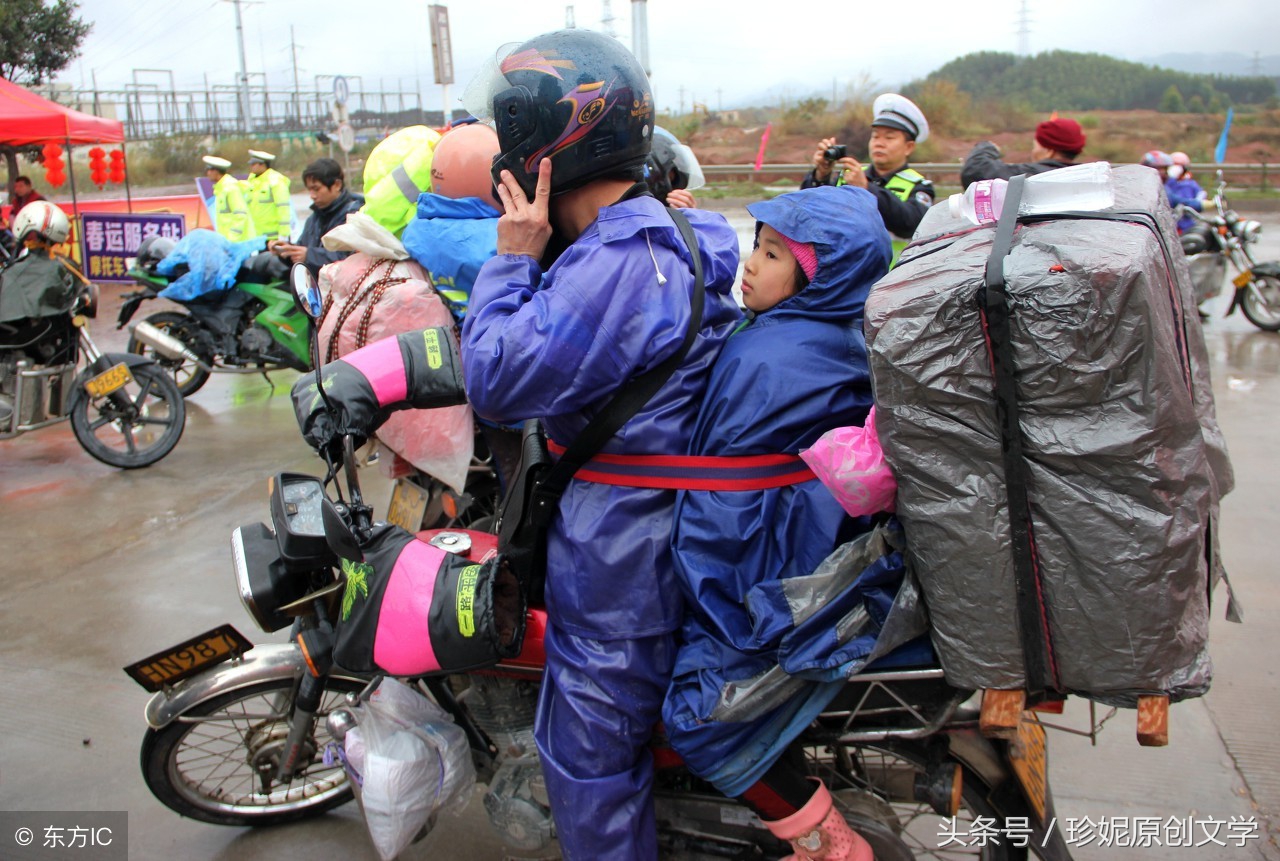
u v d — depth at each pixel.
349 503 1.78
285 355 6.03
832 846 1.66
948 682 1.44
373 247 2.52
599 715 1.62
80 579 3.83
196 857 2.37
